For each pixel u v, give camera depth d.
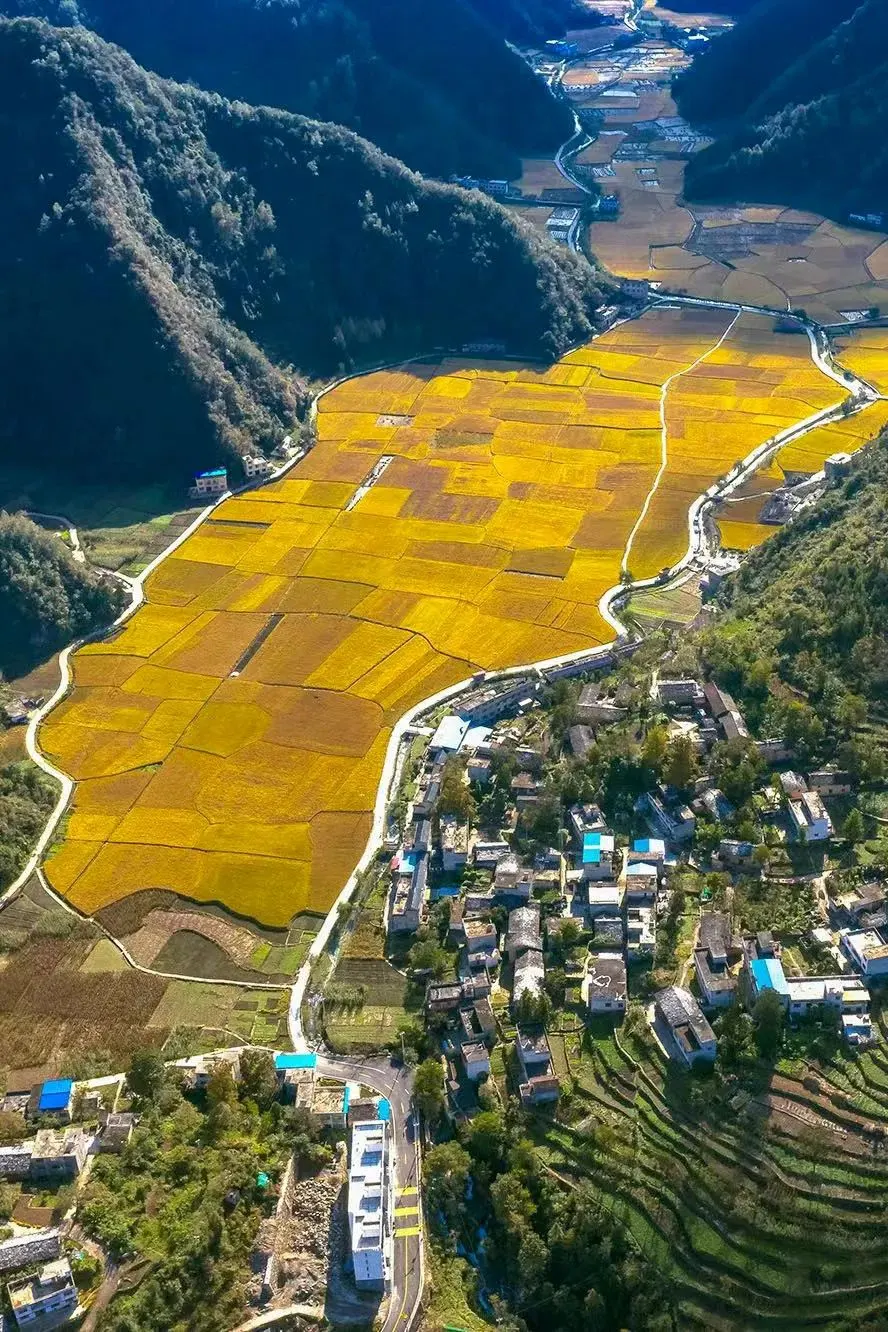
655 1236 130.62
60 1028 161.50
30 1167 137.25
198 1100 149.38
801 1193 130.75
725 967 154.88
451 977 163.12
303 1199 136.62
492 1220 136.12
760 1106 138.50
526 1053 147.62
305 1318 124.81
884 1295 123.19
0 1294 123.50
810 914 160.12
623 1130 139.12
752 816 176.00
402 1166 140.50
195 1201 133.00
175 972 170.62
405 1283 128.12
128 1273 127.06
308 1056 151.75
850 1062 141.38
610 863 172.00
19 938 177.50
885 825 171.75
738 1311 124.38
